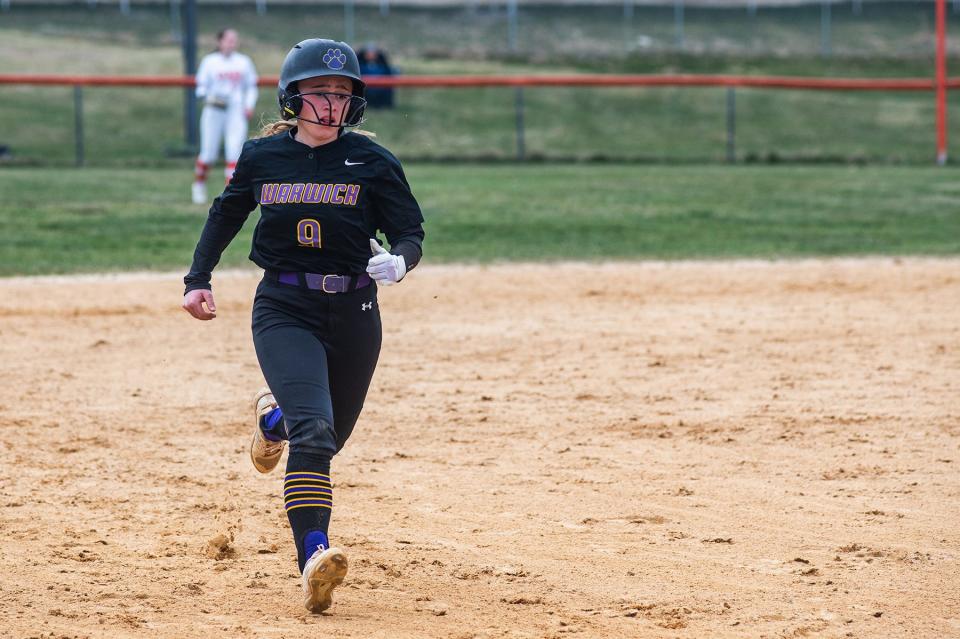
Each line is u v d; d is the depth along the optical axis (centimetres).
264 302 1662
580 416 2719
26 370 3136
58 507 2058
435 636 1509
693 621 1570
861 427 2597
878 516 2014
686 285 4522
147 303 4084
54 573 1727
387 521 2006
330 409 1593
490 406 2811
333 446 1582
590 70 15825
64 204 6462
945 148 11331
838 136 12256
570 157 10175
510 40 18800
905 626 1549
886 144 11869
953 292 4353
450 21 19812
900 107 13888
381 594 1666
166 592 1658
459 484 2222
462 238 5603
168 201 6688
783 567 1778
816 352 3378
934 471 2273
